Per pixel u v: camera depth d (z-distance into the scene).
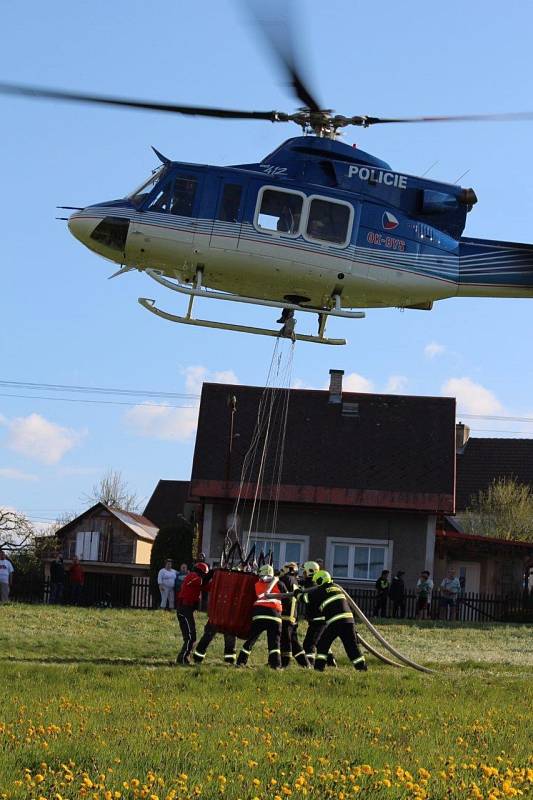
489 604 33.44
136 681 15.29
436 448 38.94
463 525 52.00
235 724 11.61
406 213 20.08
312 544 37.22
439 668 19.59
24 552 46.00
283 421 39.91
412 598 34.03
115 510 54.50
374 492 37.22
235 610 18.58
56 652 20.56
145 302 19.73
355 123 19.33
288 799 7.94
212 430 39.31
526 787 8.66
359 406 40.78
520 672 19.36
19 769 8.66
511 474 57.34
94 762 9.05
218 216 19.20
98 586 33.91
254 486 37.38
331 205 19.45
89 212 19.58
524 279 21.00
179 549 36.50
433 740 10.97
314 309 20.02
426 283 20.31
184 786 8.13
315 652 19.36
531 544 38.91
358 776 8.66
